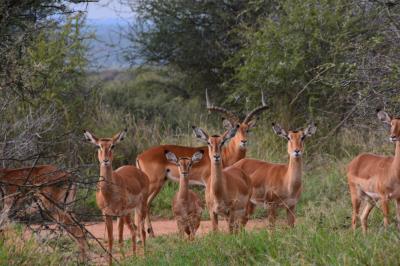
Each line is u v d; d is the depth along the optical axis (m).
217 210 29.09
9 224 23.53
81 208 35.72
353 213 29.89
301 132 30.73
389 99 32.91
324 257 20.50
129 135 44.56
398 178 27.70
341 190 35.66
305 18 45.75
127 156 43.19
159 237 31.59
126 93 61.97
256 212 36.16
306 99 46.53
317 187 36.84
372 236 22.20
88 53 51.75
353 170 30.20
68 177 26.08
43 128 35.97
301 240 22.16
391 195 28.16
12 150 28.50
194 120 52.28
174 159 30.58
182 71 61.84
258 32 48.09
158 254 25.50
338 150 43.09
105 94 59.97
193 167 37.28
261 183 31.55
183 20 59.72
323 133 43.59
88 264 25.33
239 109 53.25
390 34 34.50
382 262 19.53
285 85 46.47
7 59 28.14
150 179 37.09
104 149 28.25
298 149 30.22
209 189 29.28
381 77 33.19
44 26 31.11
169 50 60.44
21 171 28.23
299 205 35.59
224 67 58.56
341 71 42.47
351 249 20.62
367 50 34.88
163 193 39.44
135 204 29.91
